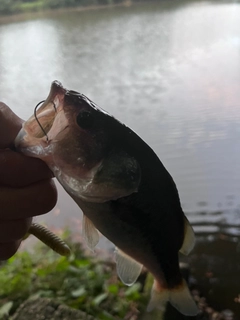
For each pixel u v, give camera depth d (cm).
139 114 103
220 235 62
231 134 87
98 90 121
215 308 50
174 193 20
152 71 137
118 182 18
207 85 122
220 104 105
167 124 95
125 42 163
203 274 55
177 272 21
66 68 136
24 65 135
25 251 51
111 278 50
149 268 21
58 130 18
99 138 18
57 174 18
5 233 18
